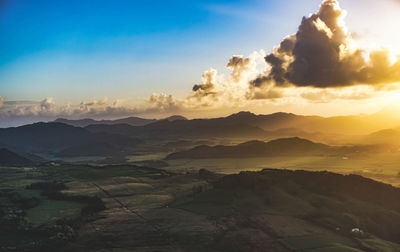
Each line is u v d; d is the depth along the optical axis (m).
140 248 116.69
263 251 111.31
